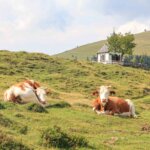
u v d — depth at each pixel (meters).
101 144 18.58
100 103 31.06
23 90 30.00
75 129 22.02
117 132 23.27
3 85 42.19
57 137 16.47
